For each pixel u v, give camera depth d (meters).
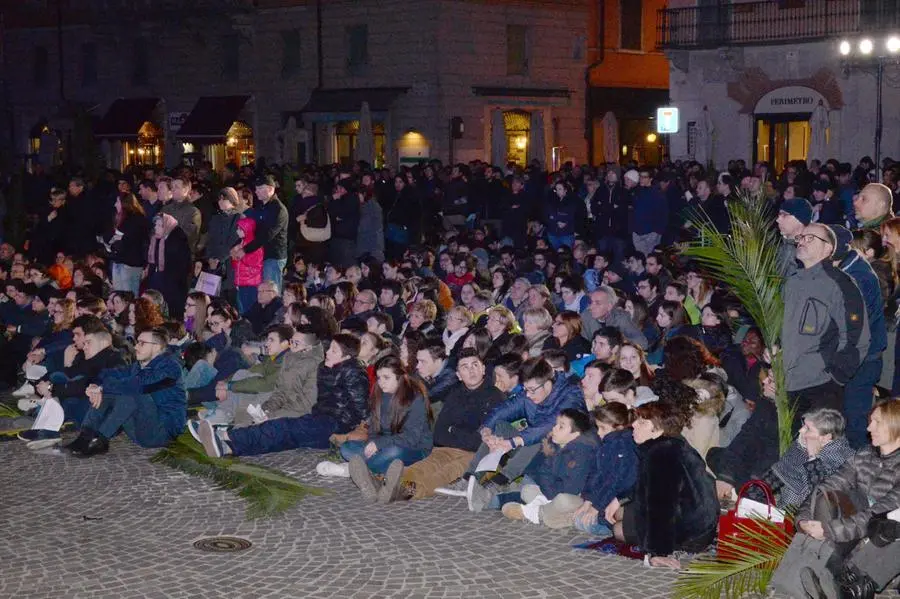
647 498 8.58
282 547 9.10
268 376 12.70
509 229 24.69
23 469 11.48
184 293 17.06
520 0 39.12
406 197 23.89
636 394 10.02
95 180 26.92
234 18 41.12
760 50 33.16
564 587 8.21
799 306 9.35
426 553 8.95
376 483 10.39
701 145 34.66
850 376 9.21
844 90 31.53
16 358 15.84
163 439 12.23
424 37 37.38
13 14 49.22
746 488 8.27
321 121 39.50
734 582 7.89
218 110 42.31
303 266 19.70
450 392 11.59
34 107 49.06
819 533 7.68
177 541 9.25
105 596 8.10
